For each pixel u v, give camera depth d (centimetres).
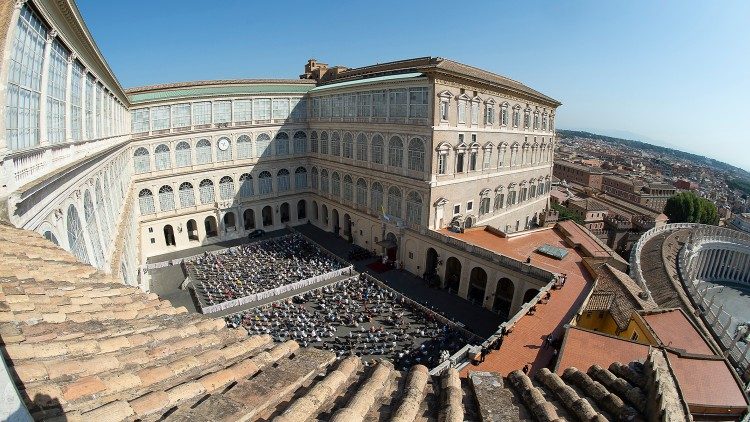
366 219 6234
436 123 4784
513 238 5203
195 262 5788
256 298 4597
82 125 2573
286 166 7294
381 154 5678
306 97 7175
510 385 1046
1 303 832
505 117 5991
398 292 4803
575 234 5469
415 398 813
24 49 1564
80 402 611
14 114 1452
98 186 2850
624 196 14150
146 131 6019
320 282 5088
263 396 702
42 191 1593
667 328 2831
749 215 13612
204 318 1045
